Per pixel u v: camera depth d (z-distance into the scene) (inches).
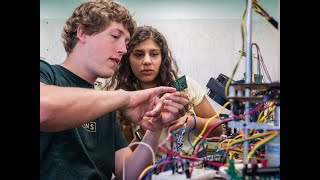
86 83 39.9
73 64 39.9
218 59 120.9
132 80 61.0
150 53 58.0
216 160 27.3
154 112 34.0
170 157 26.3
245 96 23.2
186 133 33.3
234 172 22.4
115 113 43.3
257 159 24.0
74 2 120.8
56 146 34.0
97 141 38.7
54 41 121.0
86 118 28.8
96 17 37.5
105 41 38.2
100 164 38.3
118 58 39.8
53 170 33.2
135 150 39.1
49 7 121.0
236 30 120.1
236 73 25.5
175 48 121.6
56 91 28.5
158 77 60.7
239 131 31.2
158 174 24.0
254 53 30.5
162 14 123.0
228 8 120.5
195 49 121.5
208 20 121.1
